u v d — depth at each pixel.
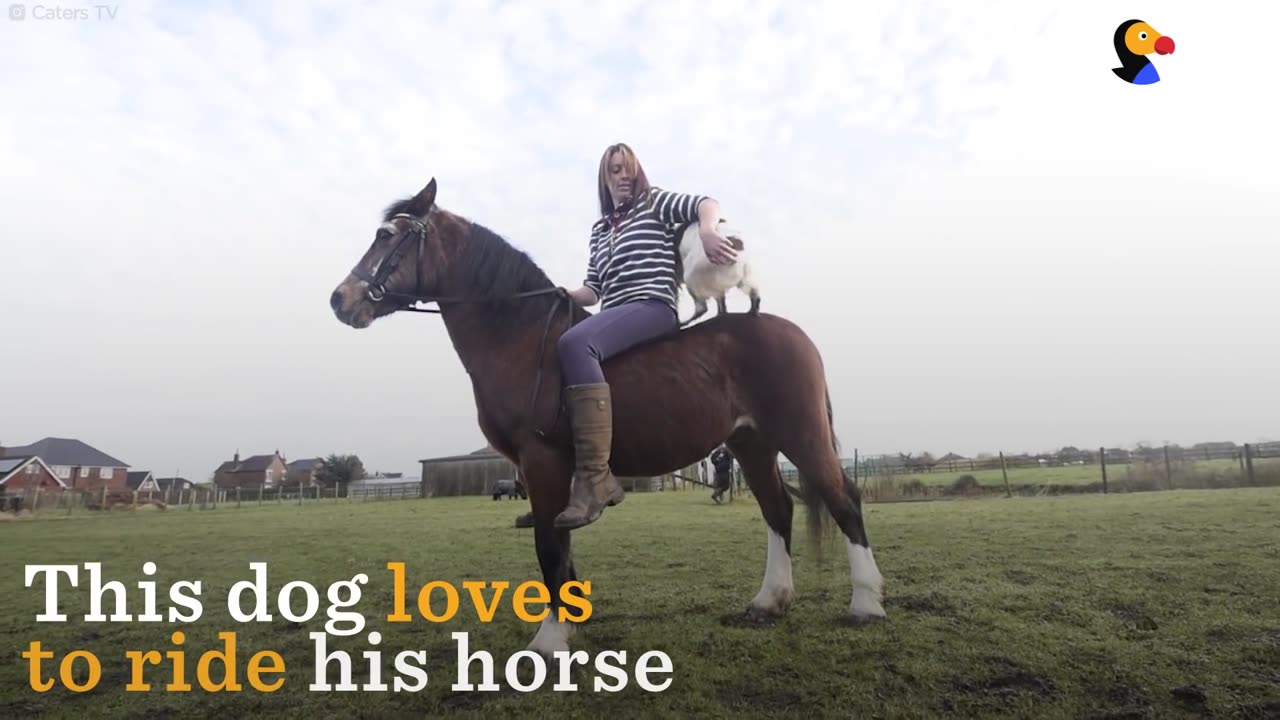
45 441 56.00
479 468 41.88
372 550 7.12
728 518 9.83
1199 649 2.59
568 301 3.17
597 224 3.46
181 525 13.48
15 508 24.77
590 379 2.77
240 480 71.88
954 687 2.32
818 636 2.95
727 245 2.99
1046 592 3.60
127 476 58.78
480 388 3.05
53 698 2.64
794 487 3.60
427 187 3.17
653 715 2.19
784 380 3.11
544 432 2.87
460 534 8.81
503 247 3.20
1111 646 2.66
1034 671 2.43
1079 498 11.77
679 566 5.09
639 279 3.11
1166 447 18.92
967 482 17.42
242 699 2.55
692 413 2.98
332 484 58.22
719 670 2.58
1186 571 4.02
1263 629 2.81
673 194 3.17
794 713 2.15
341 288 3.03
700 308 3.16
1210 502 9.14
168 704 2.53
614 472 3.04
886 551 5.36
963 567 4.47
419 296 3.12
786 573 3.40
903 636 2.88
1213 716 2.04
